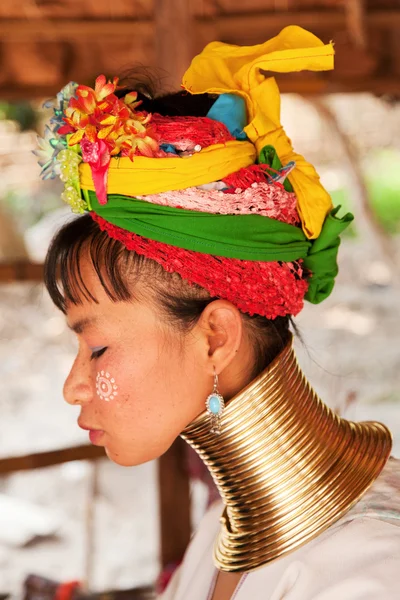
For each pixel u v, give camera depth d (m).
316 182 1.44
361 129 14.18
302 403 1.39
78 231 1.37
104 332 1.35
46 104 1.40
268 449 1.36
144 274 1.33
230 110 1.40
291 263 1.39
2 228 9.71
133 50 5.00
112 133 1.28
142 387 1.34
